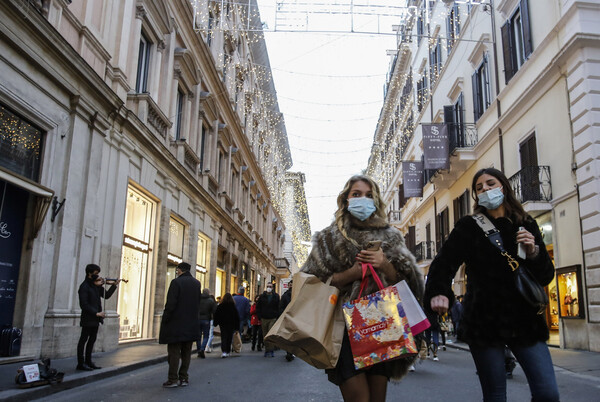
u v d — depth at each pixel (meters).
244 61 29.33
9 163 8.52
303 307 2.57
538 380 2.55
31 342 8.80
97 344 10.78
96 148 10.96
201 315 11.72
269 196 42.28
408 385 7.15
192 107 18.91
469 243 2.84
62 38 9.17
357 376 2.50
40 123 9.14
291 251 63.09
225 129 23.69
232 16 25.22
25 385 5.94
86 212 10.51
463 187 20.98
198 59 19.36
